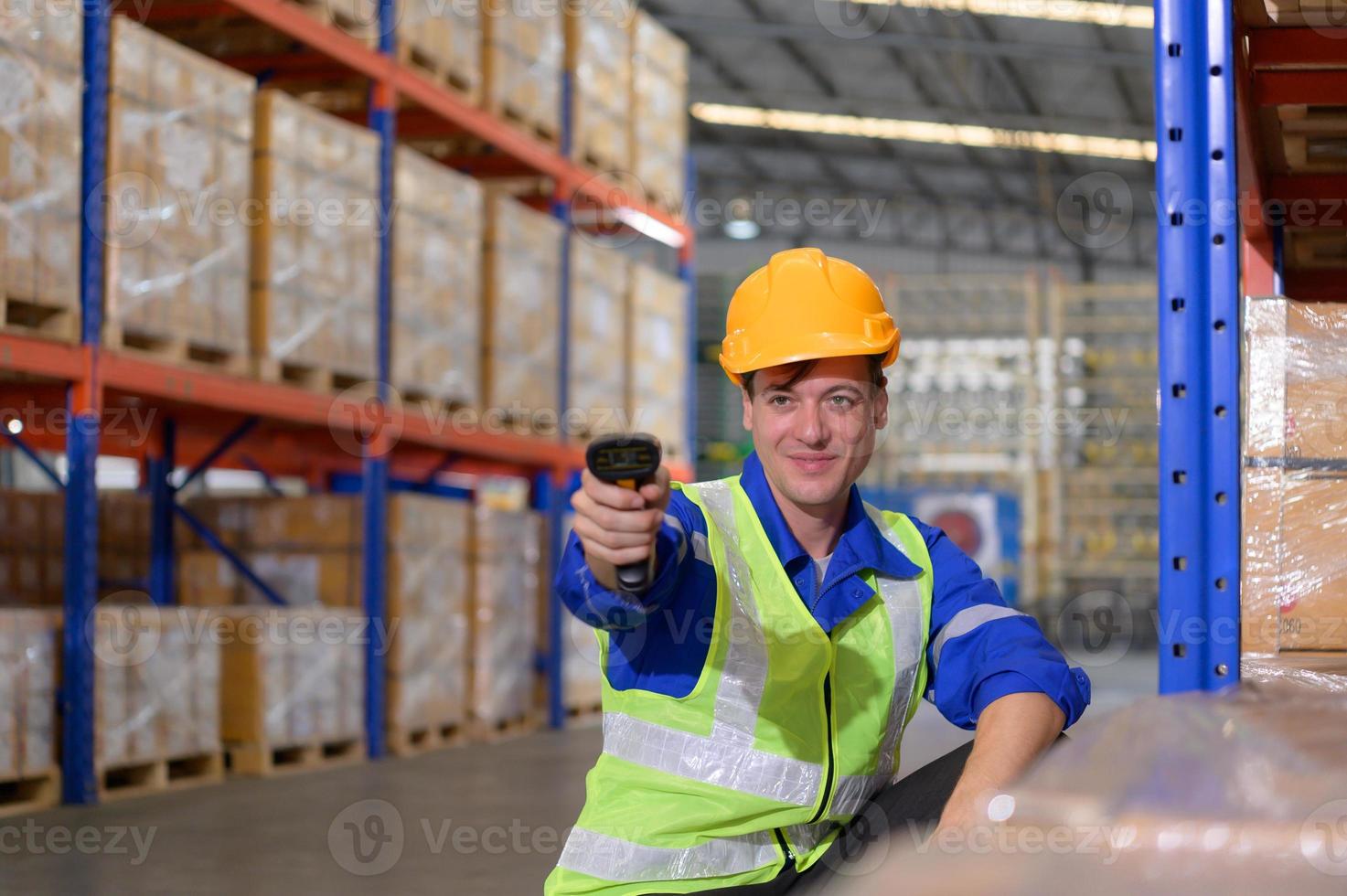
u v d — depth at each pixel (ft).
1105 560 61.77
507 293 29.09
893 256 103.40
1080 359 62.54
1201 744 3.23
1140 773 3.14
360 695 24.53
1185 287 7.48
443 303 26.86
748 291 6.04
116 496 26.84
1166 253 7.52
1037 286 61.26
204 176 21.09
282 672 22.67
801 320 5.80
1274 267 11.93
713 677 5.89
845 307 5.84
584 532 4.71
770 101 83.71
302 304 23.11
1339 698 3.59
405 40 25.89
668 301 36.76
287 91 27.53
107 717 19.36
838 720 6.07
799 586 6.08
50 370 18.37
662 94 36.86
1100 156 88.94
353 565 25.03
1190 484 7.41
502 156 31.99
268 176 22.41
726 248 103.40
